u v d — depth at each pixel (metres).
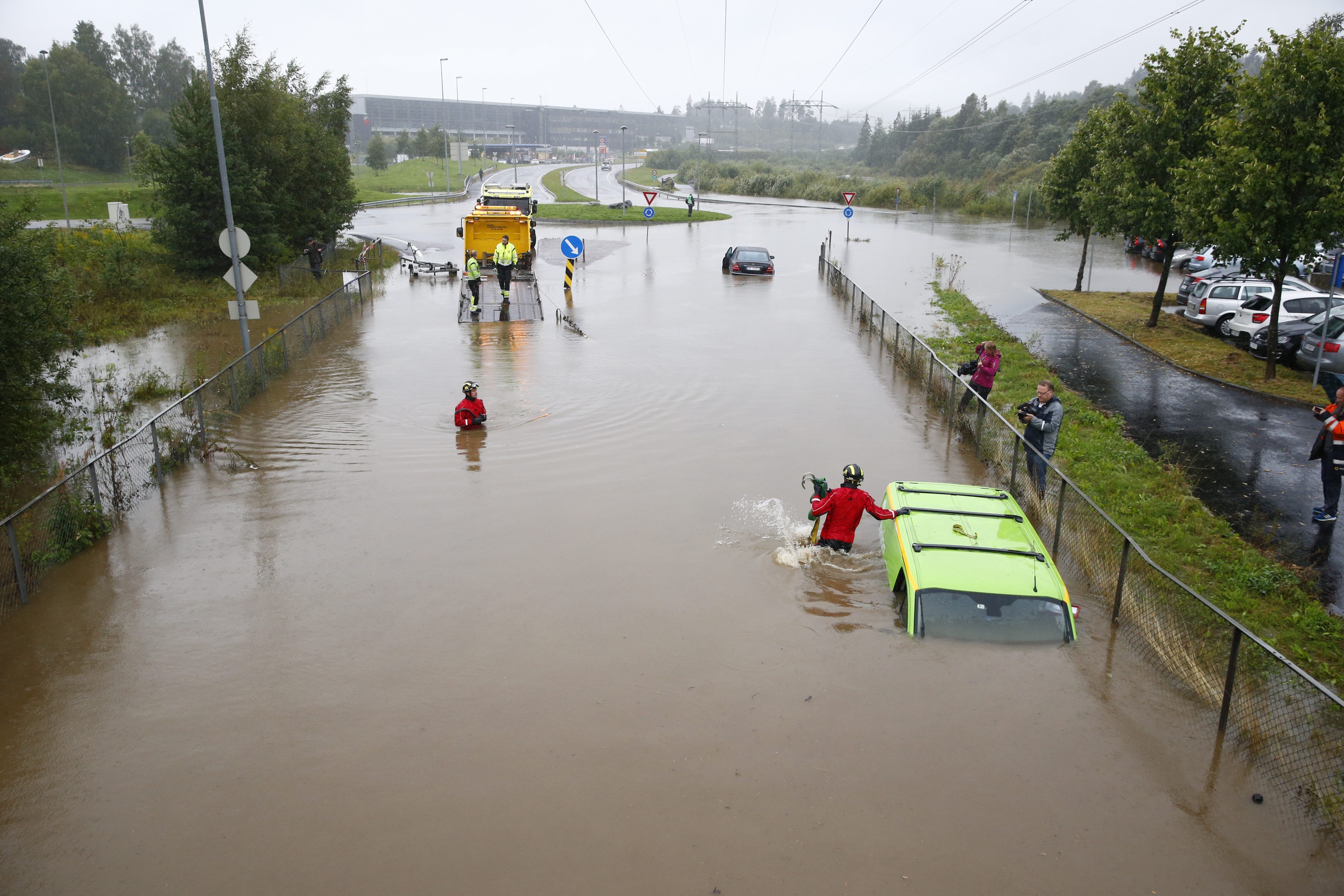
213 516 11.04
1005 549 8.48
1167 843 5.57
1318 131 15.65
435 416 15.27
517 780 6.11
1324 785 6.03
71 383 17.41
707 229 52.22
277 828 5.68
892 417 15.19
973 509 9.38
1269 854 5.49
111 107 89.56
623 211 59.59
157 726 6.79
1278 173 16.02
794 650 7.77
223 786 6.09
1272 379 17.53
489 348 20.72
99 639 8.10
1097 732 6.68
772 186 85.12
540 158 170.25
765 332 22.61
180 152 28.55
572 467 12.67
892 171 117.25
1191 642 7.47
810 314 25.25
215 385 14.41
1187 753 6.45
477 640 7.98
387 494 11.70
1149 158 22.11
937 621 7.89
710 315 25.02
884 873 5.28
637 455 13.14
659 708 6.92
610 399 16.22
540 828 5.65
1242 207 16.83
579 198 78.81
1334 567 9.80
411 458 13.12
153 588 9.10
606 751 6.41
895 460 12.95
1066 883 5.22
